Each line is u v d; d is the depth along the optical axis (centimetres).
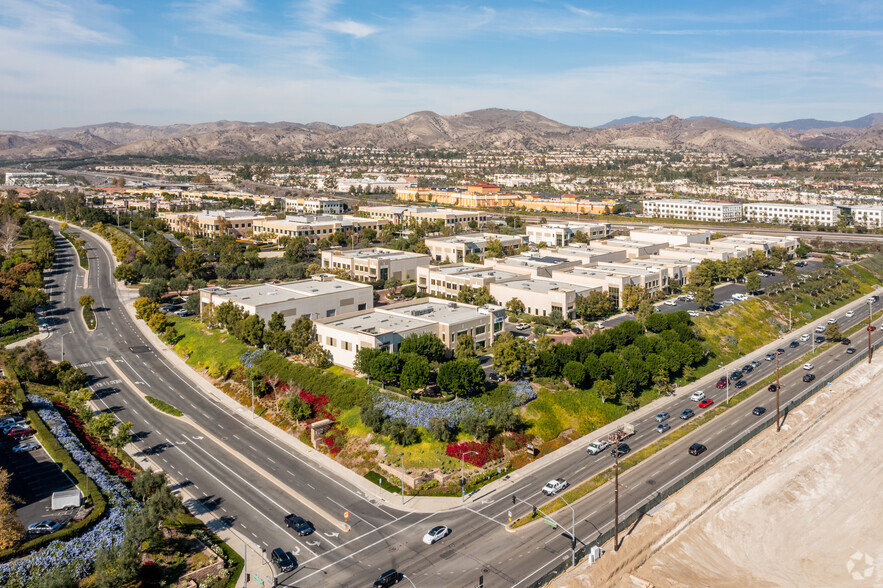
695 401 15262
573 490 11331
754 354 18838
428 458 11975
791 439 13900
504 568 9200
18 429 12519
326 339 15962
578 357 15150
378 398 13500
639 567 9675
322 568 9206
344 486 11506
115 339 19038
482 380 13512
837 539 11081
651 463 12369
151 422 13925
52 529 9575
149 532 9125
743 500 11694
